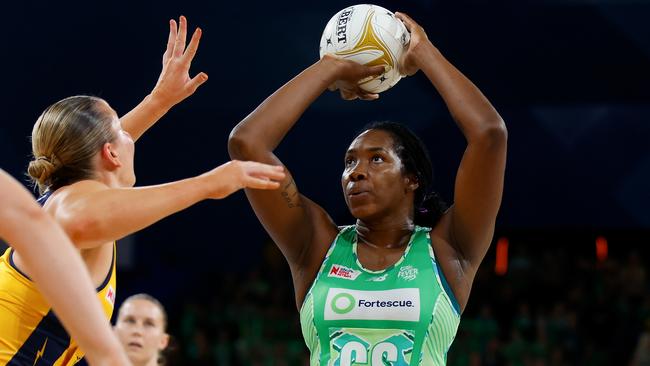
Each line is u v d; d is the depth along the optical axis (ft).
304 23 86.02
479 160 25.44
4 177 16.46
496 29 87.71
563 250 94.12
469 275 26.55
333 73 27.09
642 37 86.79
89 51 85.71
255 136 25.81
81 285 16.38
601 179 88.58
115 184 23.82
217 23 86.69
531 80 87.97
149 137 88.58
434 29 87.61
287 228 26.63
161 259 95.55
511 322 87.51
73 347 22.80
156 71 85.40
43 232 16.35
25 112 85.46
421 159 27.84
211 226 95.86
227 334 87.45
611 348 85.10
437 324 25.12
